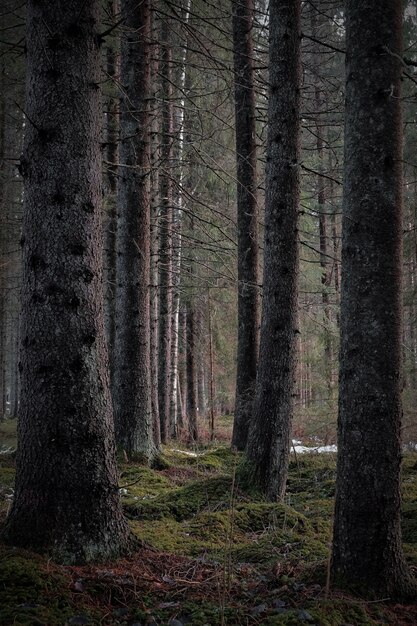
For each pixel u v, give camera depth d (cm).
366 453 352
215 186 1332
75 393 371
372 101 361
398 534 357
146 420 883
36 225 374
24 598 293
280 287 682
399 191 366
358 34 365
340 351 372
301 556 426
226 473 891
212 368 1841
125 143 870
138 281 880
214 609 316
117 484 395
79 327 374
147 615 303
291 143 688
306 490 794
